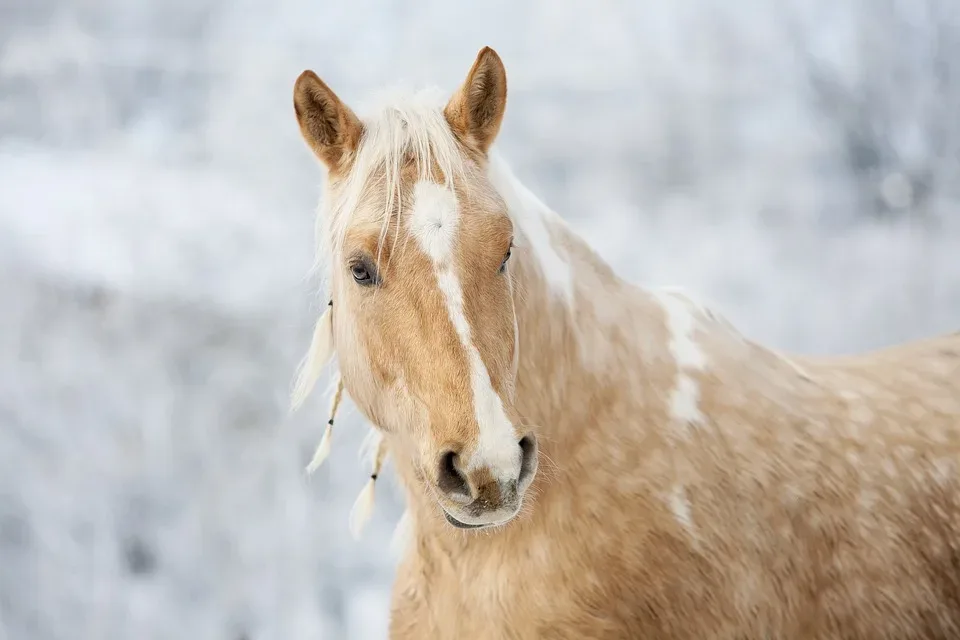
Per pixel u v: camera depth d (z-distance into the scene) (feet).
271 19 82.17
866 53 67.92
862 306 45.96
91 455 38.81
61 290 46.62
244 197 58.54
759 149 68.80
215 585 34.40
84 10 79.77
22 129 71.20
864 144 66.08
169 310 44.96
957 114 63.98
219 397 40.29
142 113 74.13
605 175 65.46
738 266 51.39
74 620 33.71
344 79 76.23
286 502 36.47
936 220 55.83
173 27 82.17
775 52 76.84
